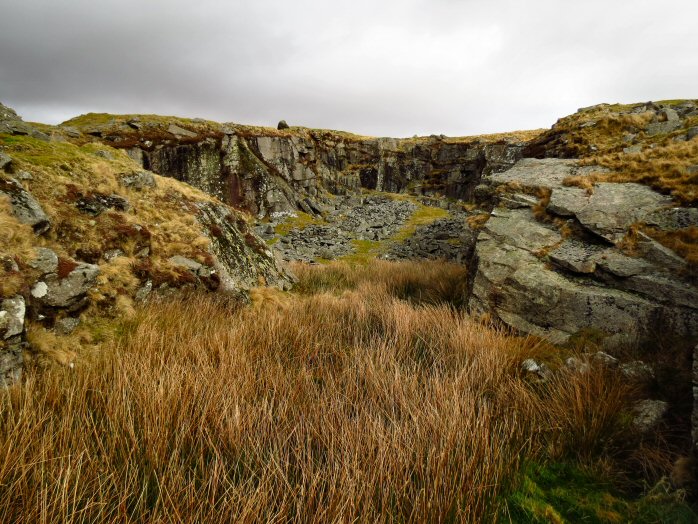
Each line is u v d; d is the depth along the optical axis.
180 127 31.88
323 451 2.82
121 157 9.68
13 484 2.12
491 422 3.32
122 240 6.41
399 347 5.18
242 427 2.91
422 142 53.91
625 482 2.77
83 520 2.02
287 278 10.42
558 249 6.71
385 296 8.38
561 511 2.51
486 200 10.73
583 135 16.72
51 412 2.88
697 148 8.09
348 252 20.61
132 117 30.95
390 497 2.32
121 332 4.97
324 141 50.56
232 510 2.14
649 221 6.18
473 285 7.17
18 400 3.10
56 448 2.62
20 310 3.78
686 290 4.79
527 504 2.54
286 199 33.75
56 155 7.32
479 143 48.88
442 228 25.75
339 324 6.12
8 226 4.59
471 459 2.58
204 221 8.85
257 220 30.62
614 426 3.28
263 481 2.29
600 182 8.00
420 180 52.22
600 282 5.82
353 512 2.13
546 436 3.25
